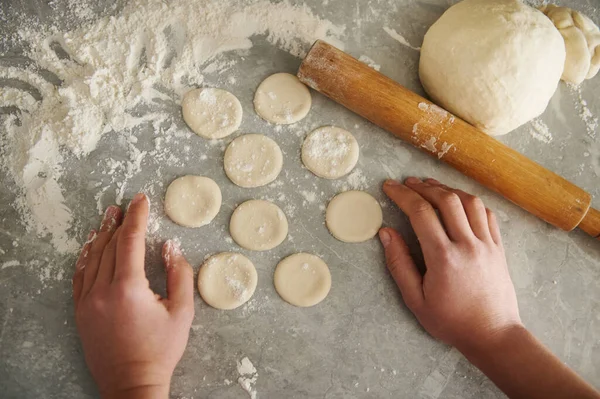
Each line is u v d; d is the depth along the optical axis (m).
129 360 0.50
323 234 0.59
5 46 0.58
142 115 0.59
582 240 0.62
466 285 0.54
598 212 0.58
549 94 0.58
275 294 0.57
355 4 0.63
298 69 0.60
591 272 0.62
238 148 0.59
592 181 0.63
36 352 0.54
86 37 0.59
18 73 0.58
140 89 0.58
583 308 0.61
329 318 0.58
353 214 0.59
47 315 0.55
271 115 0.59
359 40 0.62
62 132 0.57
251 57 0.60
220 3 0.60
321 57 0.56
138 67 0.59
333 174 0.59
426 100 0.57
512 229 0.61
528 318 0.60
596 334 0.61
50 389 0.54
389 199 0.60
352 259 0.59
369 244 0.59
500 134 0.60
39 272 0.56
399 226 0.60
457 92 0.57
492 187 0.58
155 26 0.59
